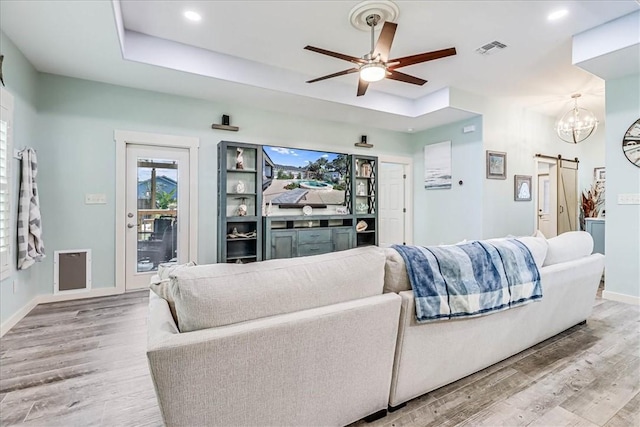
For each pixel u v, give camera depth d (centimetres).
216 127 424
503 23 292
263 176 458
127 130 376
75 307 320
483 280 178
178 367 101
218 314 112
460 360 180
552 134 595
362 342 140
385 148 590
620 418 158
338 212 527
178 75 344
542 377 194
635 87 338
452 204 545
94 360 214
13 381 189
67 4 224
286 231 446
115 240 369
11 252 270
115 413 161
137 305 327
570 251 244
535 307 216
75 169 350
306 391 128
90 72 336
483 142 495
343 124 540
